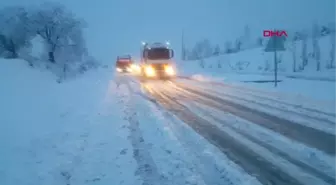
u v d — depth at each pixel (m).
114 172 5.64
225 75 32.53
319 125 8.85
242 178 5.21
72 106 13.28
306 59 40.03
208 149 6.79
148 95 16.55
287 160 6.05
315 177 5.23
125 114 11.02
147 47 30.59
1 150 7.16
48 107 12.92
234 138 7.65
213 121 9.65
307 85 20.06
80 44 43.62
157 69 29.92
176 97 15.62
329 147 6.80
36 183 5.36
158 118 10.19
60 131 8.83
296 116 10.21
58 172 5.79
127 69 45.16
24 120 10.22
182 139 7.62
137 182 5.15
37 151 7.08
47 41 39.09
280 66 41.09
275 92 17.02
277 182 5.04
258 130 8.41
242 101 13.89
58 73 34.62
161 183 5.09
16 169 6.03
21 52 36.34
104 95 16.81
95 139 7.84
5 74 21.50
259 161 6.01
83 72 41.09
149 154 6.54
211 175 5.38
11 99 13.98
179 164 5.91
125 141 7.55
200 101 14.10
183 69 49.72
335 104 12.31
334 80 22.95
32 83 21.34
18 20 37.88
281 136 7.76
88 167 5.95
